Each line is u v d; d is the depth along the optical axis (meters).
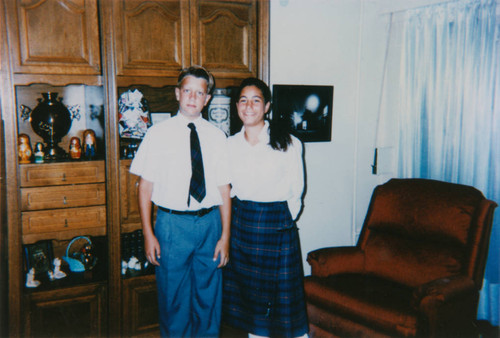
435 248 2.16
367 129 3.03
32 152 2.17
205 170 1.90
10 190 1.91
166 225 1.86
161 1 2.11
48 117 2.10
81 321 2.13
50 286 2.07
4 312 1.93
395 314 1.81
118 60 2.04
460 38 2.53
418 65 2.78
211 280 2.01
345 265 2.30
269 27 2.41
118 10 2.02
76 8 1.96
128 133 2.26
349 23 2.82
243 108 1.89
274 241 1.94
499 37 2.36
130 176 2.15
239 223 2.01
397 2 2.82
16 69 1.87
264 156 1.91
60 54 1.95
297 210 2.02
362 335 1.91
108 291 2.16
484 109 2.45
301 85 2.64
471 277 2.00
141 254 2.32
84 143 2.24
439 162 2.72
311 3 2.65
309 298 2.13
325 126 2.78
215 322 2.05
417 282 2.13
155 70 2.13
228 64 2.32
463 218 2.09
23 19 1.87
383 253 2.30
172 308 1.94
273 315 1.97
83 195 2.06
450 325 1.83
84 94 2.36
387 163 3.05
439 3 2.61
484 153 2.47
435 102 2.69
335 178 2.93
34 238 1.98
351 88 2.90
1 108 1.86
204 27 2.23
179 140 1.86
